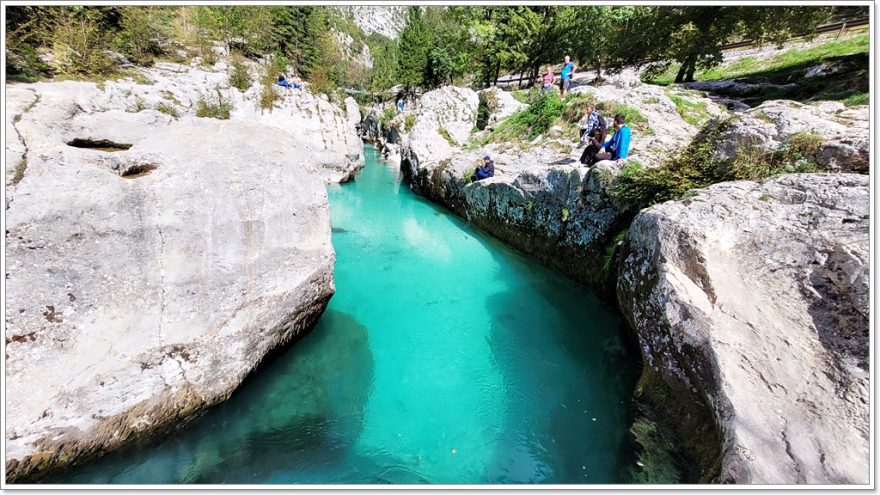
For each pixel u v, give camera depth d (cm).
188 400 416
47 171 349
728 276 417
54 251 339
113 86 1107
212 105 1330
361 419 500
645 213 546
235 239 448
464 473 437
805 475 274
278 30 2370
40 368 330
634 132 1013
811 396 315
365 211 1313
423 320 724
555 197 859
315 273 530
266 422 471
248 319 456
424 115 1695
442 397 547
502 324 714
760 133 586
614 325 679
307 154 555
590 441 471
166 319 398
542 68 3291
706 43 1542
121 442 376
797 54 1527
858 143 480
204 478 400
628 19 1841
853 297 349
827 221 409
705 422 374
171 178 416
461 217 1252
